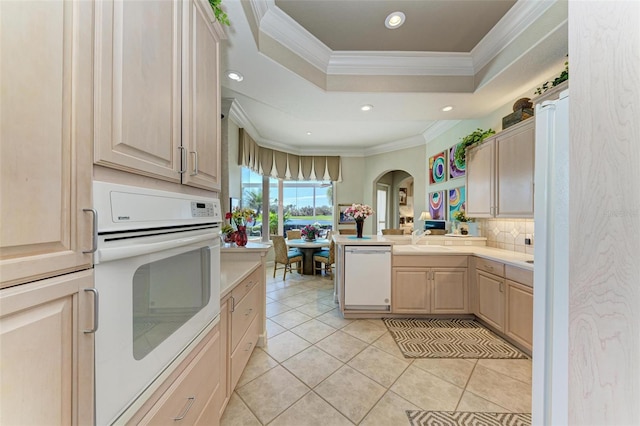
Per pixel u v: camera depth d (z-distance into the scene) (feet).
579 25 2.06
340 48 8.21
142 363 2.43
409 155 17.61
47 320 1.61
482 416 4.99
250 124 14.75
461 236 11.14
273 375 6.18
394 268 9.57
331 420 4.87
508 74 7.79
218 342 4.18
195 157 3.34
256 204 17.60
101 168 2.02
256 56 6.87
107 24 2.04
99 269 1.96
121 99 2.17
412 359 6.92
